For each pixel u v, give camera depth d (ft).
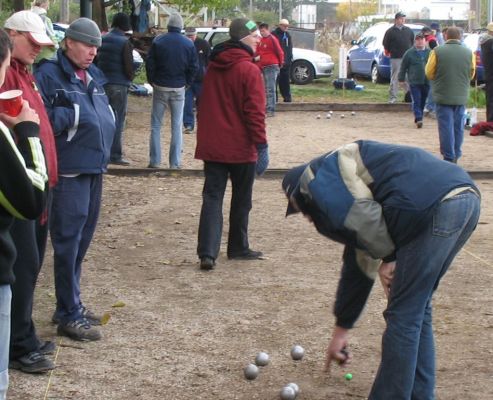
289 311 24.59
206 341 22.56
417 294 17.19
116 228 33.40
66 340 22.35
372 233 16.96
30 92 19.94
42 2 39.04
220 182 28.30
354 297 18.19
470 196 17.08
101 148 22.12
